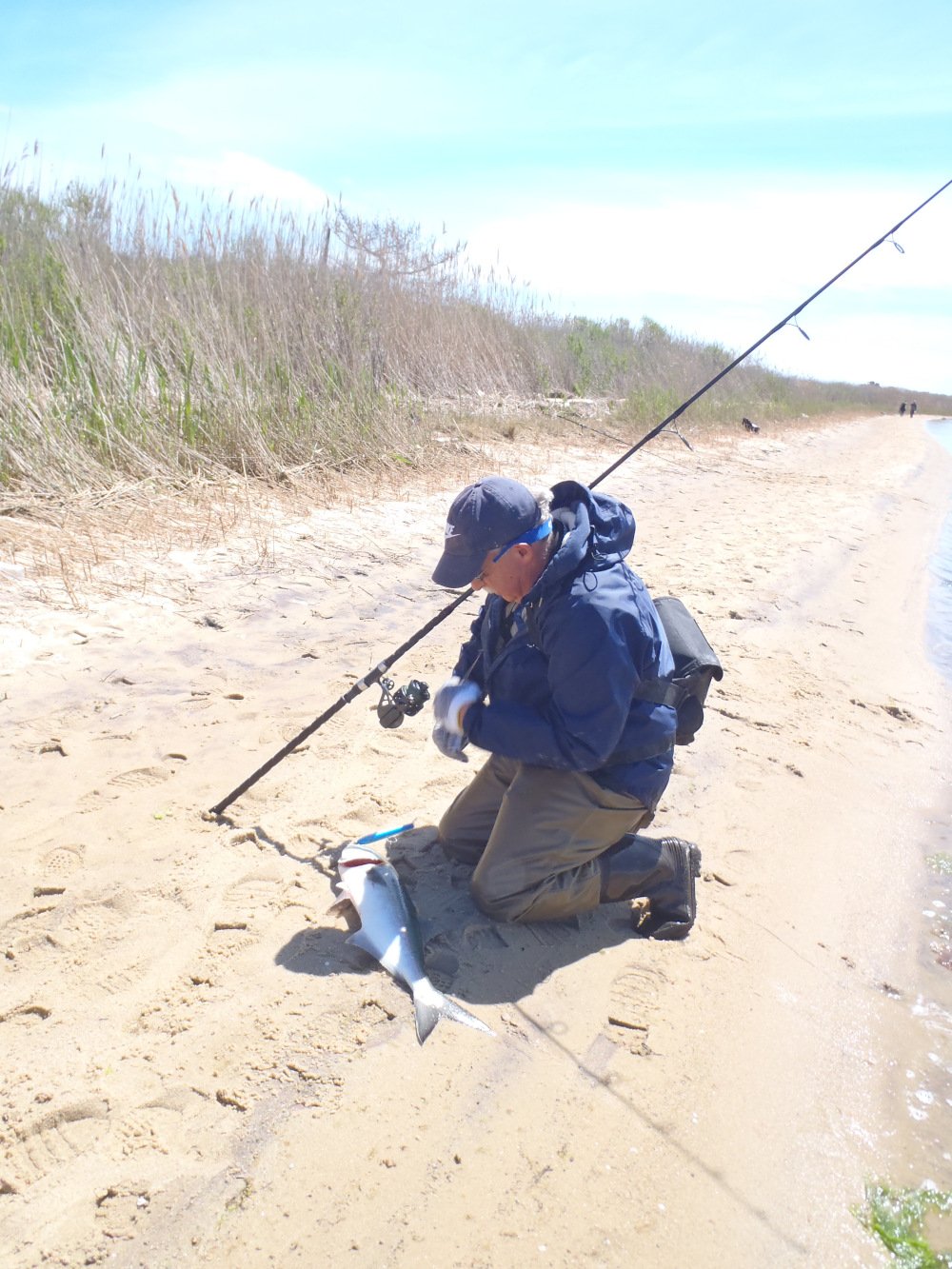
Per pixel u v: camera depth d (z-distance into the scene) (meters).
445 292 12.87
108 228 9.00
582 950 2.97
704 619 6.42
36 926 2.76
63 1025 2.43
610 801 2.84
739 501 11.38
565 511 2.76
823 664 5.98
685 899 3.05
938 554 10.62
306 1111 2.26
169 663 4.55
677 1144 2.34
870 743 4.93
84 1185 2.03
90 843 3.17
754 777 4.34
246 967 2.70
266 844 3.27
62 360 7.15
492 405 12.72
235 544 6.27
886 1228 2.22
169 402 7.43
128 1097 2.25
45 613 4.80
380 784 3.76
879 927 3.40
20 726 3.82
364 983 2.68
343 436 8.73
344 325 9.95
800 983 3.01
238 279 9.30
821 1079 2.64
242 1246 1.94
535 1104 2.38
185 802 3.46
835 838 3.94
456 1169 2.17
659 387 17.38
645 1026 2.70
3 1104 2.19
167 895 2.96
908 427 44.09
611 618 2.60
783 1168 2.33
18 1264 1.86
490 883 2.91
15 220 9.01
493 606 2.91
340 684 4.57
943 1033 2.91
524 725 2.70
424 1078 2.40
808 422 28.39
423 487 8.58
